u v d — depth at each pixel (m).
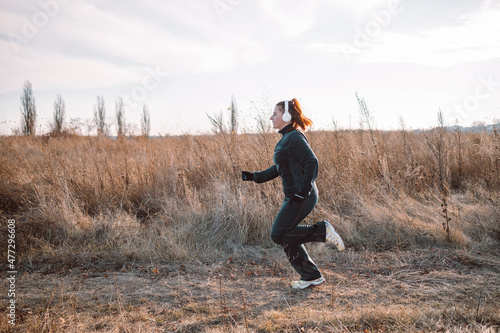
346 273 3.81
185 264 4.07
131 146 10.12
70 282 3.51
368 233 4.93
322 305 3.02
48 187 6.00
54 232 4.73
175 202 5.59
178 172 6.58
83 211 5.48
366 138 7.97
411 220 5.02
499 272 3.67
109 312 2.88
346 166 6.66
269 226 4.86
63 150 10.33
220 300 3.11
